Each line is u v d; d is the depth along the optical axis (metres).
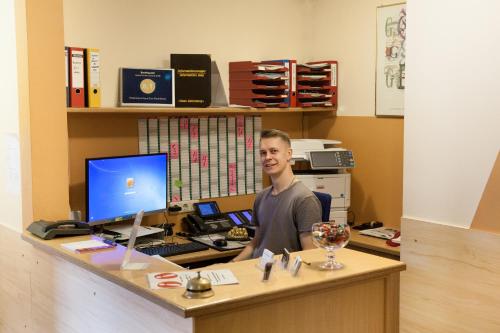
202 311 1.78
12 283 3.26
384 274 2.25
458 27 2.86
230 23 4.57
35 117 2.94
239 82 4.52
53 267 2.74
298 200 3.00
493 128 2.75
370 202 4.66
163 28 4.23
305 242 2.96
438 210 3.00
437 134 2.98
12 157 3.19
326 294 2.11
